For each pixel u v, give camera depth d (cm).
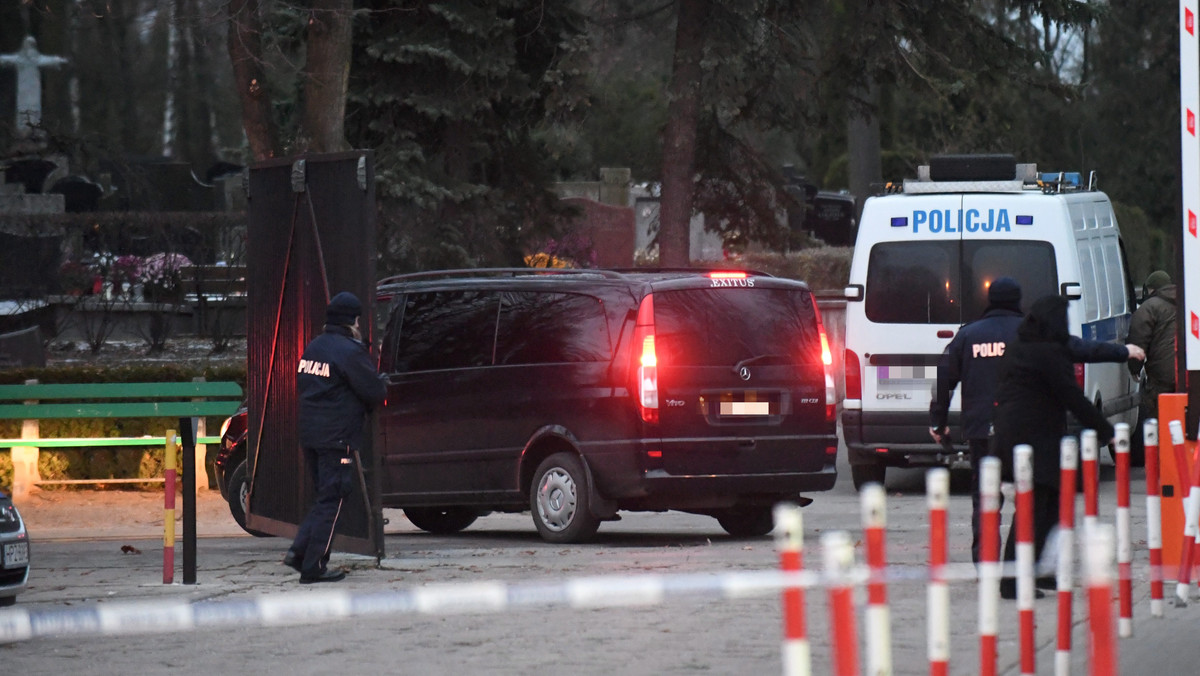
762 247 11262
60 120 14475
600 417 4562
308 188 4297
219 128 18088
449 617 3231
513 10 9600
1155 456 3131
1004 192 5997
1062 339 3297
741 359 4650
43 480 6494
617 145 16162
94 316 10206
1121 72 18325
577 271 4831
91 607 3388
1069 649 2423
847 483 6694
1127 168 18188
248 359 4656
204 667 2750
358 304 3925
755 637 2969
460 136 9694
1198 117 3584
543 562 4128
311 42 8262
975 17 9200
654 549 4475
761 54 9188
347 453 3859
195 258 10250
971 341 3706
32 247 10138
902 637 2925
